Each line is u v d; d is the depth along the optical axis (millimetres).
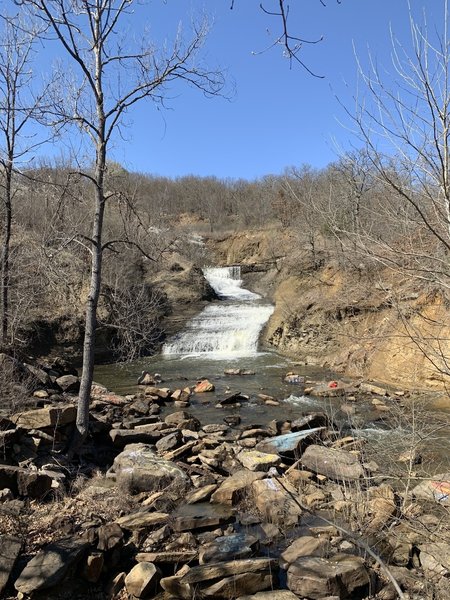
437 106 3590
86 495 6555
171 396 13430
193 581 4734
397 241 4848
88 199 11711
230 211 57219
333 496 6609
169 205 56000
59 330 19078
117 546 5223
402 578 4676
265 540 5719
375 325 14984
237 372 17094
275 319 22438
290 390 14555
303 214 23547
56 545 5000
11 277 13352
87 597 4734
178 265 29141
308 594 4555
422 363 12500
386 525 5480
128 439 8812
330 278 20078
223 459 8273
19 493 6219
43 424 7574
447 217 3693
